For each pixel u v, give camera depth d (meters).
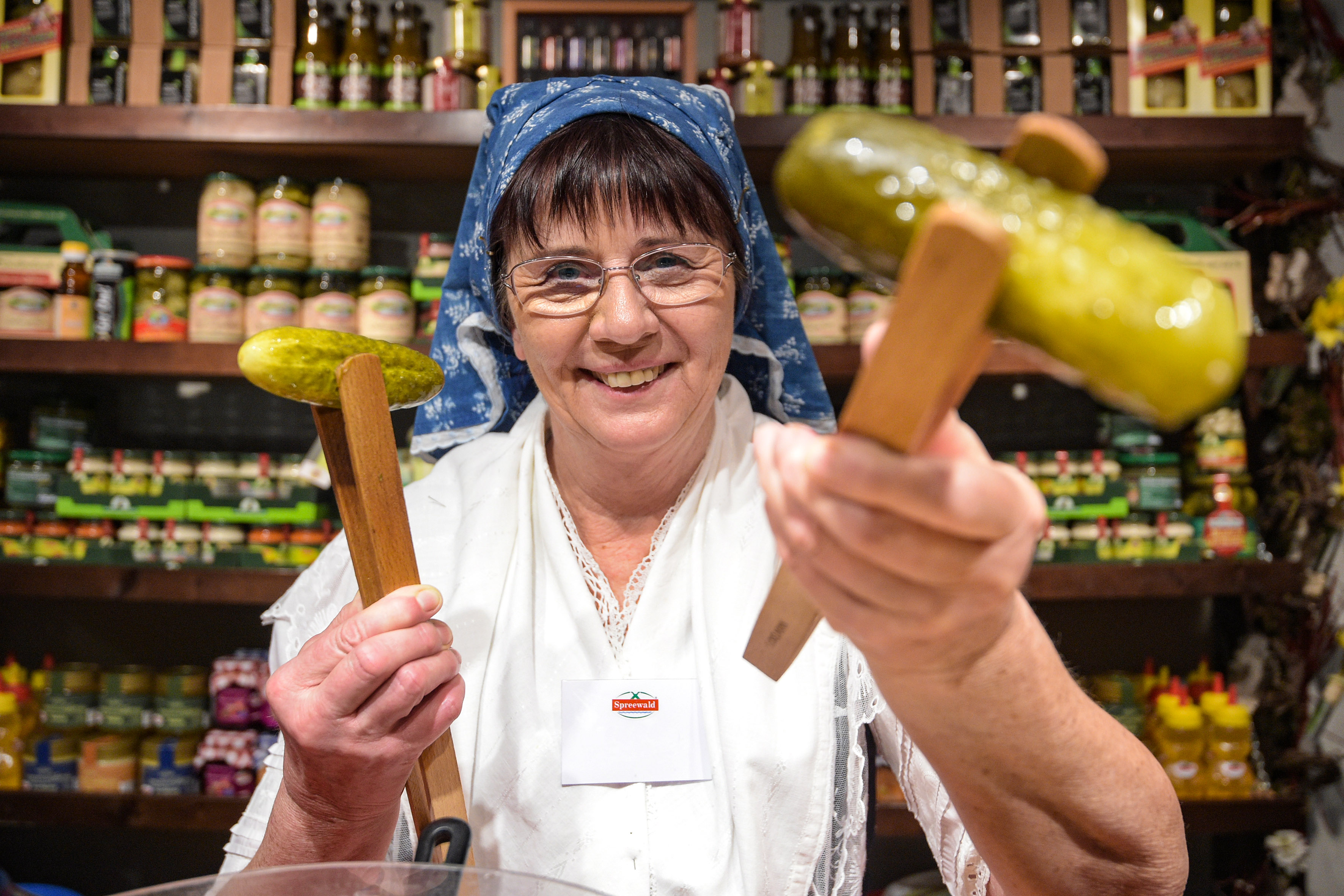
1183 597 2.49
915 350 0.34
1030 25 2.15
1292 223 2.27
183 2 2.15
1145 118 2.13
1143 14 2.17
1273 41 2.29
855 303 2.15
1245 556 2.20
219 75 2.15
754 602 0.97
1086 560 2.18
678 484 1.02
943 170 0.35
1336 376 2.25
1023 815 0.58
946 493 0.36
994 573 0.39
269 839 0.70
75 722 2.17
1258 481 2.31
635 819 0.90
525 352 1.02
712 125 0.94
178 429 2.47
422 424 1.19
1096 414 2.48
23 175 2.46
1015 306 0.33
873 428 0.36
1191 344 0.31
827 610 0.44
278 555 2.17
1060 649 2.21
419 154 2.21
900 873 2.40
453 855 0.58
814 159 0.36
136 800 2.09
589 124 0.89
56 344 2.10
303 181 2.19
